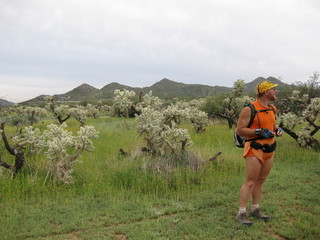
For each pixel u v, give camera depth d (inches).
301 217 189.3
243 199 179.5
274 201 217.5
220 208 206.4
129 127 616.1
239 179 270.7
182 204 213.8
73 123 753.0
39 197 223.8
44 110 826.8
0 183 236.2
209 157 316.8
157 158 300.0
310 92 657.6
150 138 325.7
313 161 335.9
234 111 586.6
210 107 716.0
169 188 247.0
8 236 165.5
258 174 177.5
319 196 226.7
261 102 175.0
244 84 600.4
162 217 193.0
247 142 176.7
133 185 246.5
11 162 311.6
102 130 581.3
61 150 255.3
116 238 164.9
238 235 166.9
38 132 297.6
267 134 167.9
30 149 312.5
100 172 279.3
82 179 261.6
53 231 173.2
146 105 384.5
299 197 226.1
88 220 188.4
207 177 271.4
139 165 296.4
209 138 464.4
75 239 164.7
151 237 165.5
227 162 311.6
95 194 233.5
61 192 233.8
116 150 376.8
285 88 686.5
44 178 255.4
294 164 326.6
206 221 183.8
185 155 306.0
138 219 190.4
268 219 186.7
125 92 378.0
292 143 415.2
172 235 166.2
